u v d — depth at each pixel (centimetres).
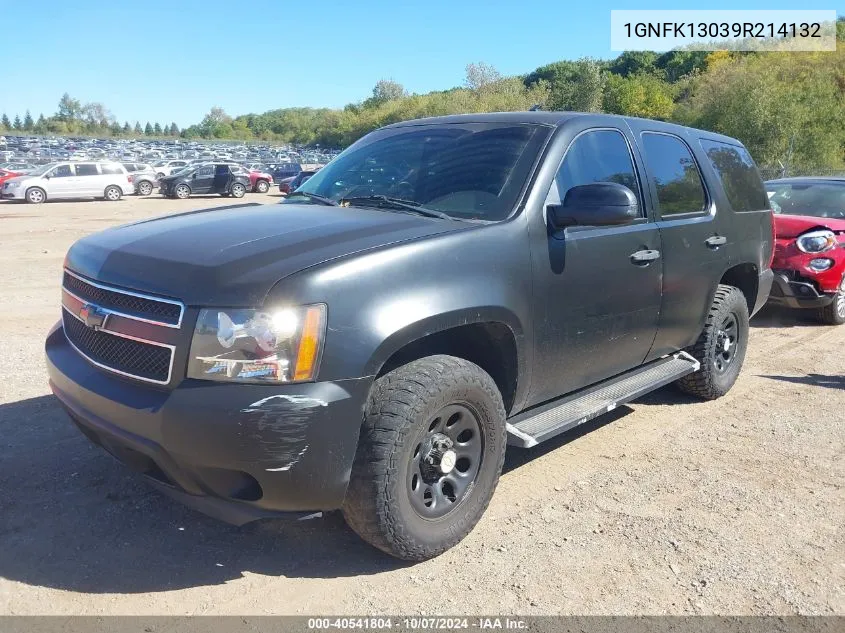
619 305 399
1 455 412
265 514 279
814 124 3416
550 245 353
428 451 309
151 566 311
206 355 263
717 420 505
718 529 353
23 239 1608
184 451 264
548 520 359
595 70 5238
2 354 623
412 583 304
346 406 273
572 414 377
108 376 294
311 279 271
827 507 378
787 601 297
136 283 287
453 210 354
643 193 428
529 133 384
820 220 819
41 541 326
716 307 509
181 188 3262
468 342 344
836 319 824
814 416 517
